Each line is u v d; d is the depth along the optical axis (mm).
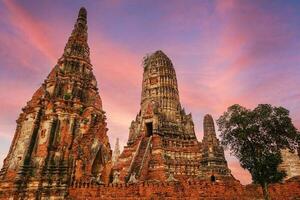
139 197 31641
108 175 39906
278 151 22172
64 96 42906
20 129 42531
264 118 22391
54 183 34719
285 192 29266
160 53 76375
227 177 46688
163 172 49750
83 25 55719
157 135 57500
